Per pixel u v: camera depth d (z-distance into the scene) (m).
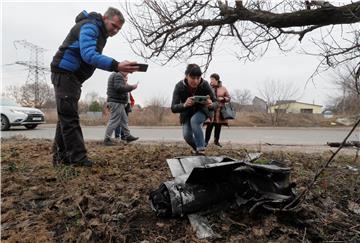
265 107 24.30
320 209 2.38
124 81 5.67
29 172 3.32
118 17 3.24
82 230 2.01
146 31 3.87
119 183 2.88
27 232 2.00
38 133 10.74
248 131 14.59
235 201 2.26
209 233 1.96
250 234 1.97
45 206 2.43
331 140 9.59
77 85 3.29
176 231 2.02
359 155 4.76
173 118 22.16
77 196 2.52
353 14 2.84
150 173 3.26
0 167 3.49
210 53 4.29
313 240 1.97
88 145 5.85
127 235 1.96
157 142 7.33
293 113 23.03
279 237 1.95
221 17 3.71
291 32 3.69
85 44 3.00
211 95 4.41
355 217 2.31
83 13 3.26
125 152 4.57
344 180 3.12
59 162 3.45
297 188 2.77
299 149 6.13
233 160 2.29
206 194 2.15
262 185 2.20
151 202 2.29
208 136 6.25
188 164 2.41
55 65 3.19
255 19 3.45
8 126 11.79
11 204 2.44
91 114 26.98
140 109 22.73
